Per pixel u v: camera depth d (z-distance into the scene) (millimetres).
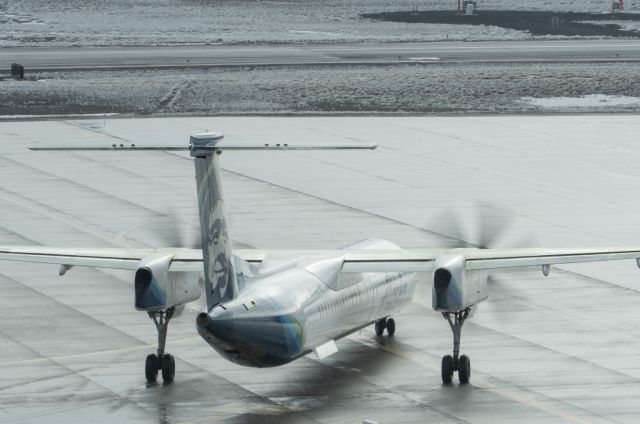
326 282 99188
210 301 88250
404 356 112062
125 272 145375
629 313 126438
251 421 92500
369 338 118625
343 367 108250
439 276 95312
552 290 136000
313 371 107062
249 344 88375
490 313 126875
